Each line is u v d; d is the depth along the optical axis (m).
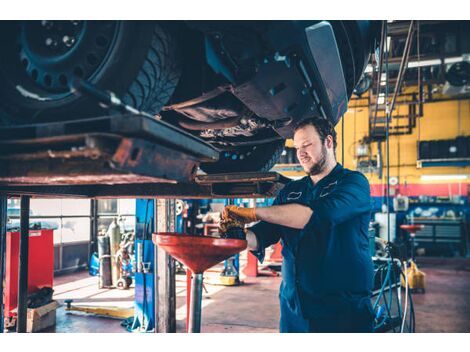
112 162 0.82
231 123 1.97
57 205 7.84
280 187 2.03
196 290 1.31
